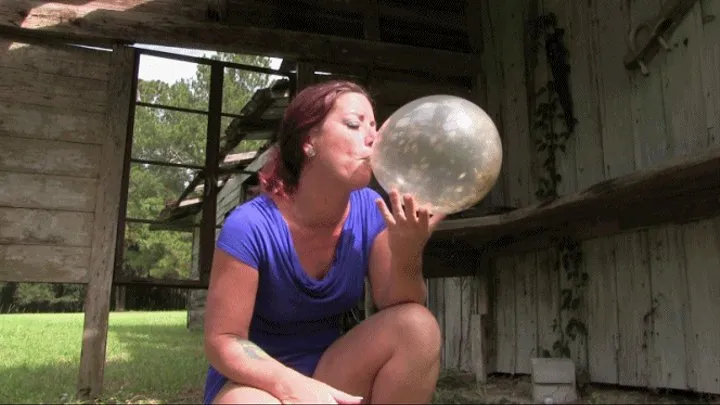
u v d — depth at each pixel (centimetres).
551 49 435
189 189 594
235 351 135
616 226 356
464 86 514
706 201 296
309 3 484
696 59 317
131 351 536
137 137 571
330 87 143
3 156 379
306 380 132
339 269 152
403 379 134
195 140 575
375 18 493
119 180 393
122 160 396
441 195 128
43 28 394
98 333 366
